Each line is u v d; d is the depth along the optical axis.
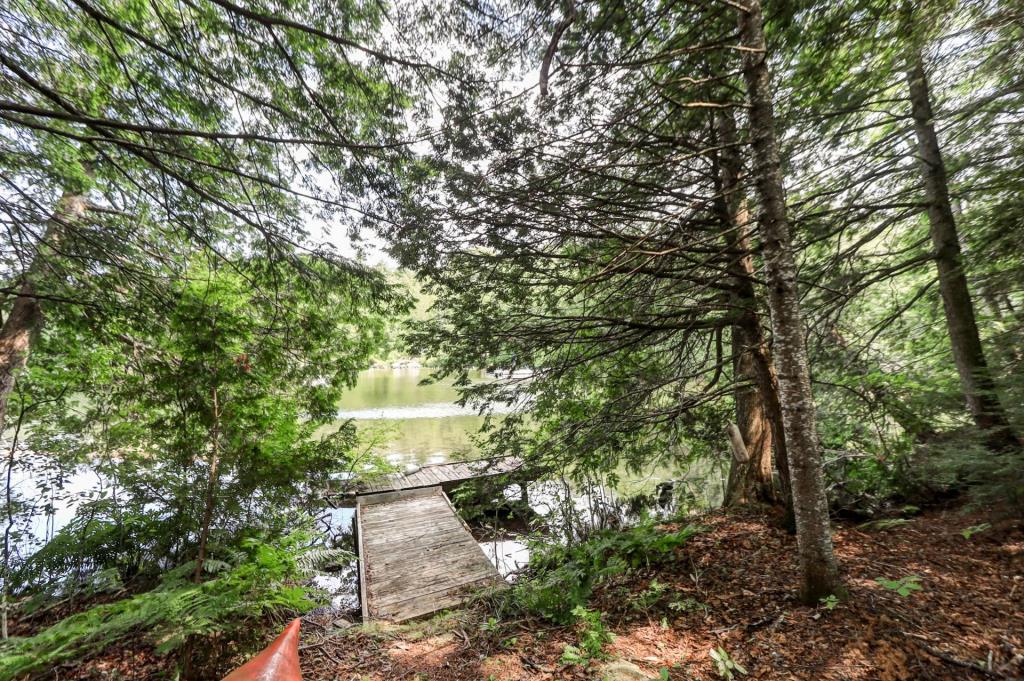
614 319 5.37
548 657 3.52
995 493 4.52
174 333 5.77
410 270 5.46
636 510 9.12
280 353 6.31
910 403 6.24
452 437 18.50
